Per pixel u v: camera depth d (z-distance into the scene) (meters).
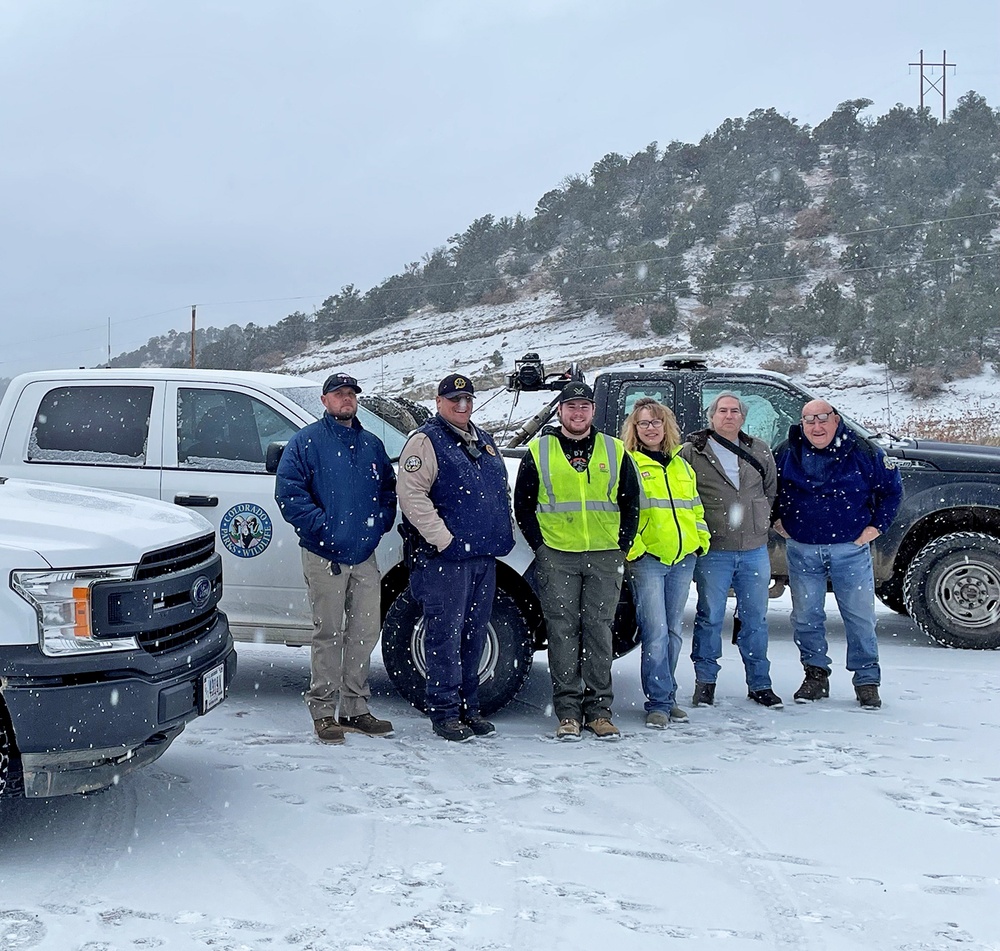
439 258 81.69
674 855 3.88
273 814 4.29
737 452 6.12
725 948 3.14
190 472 6.05
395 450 6.45
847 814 4.33
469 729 5.51
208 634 4.44
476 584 5.55
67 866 3.75
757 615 6.21
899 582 8.26
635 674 7.19
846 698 6.40
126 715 3.85
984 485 7.61
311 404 6.23
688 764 5.02
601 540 5.52
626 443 5.89
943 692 6.46
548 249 81.62
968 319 38.34
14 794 3.84
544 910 3.38
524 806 4.41
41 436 6.23
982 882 3.66
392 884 3.58
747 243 67.25
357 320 72.94
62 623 3.80
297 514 5.29
